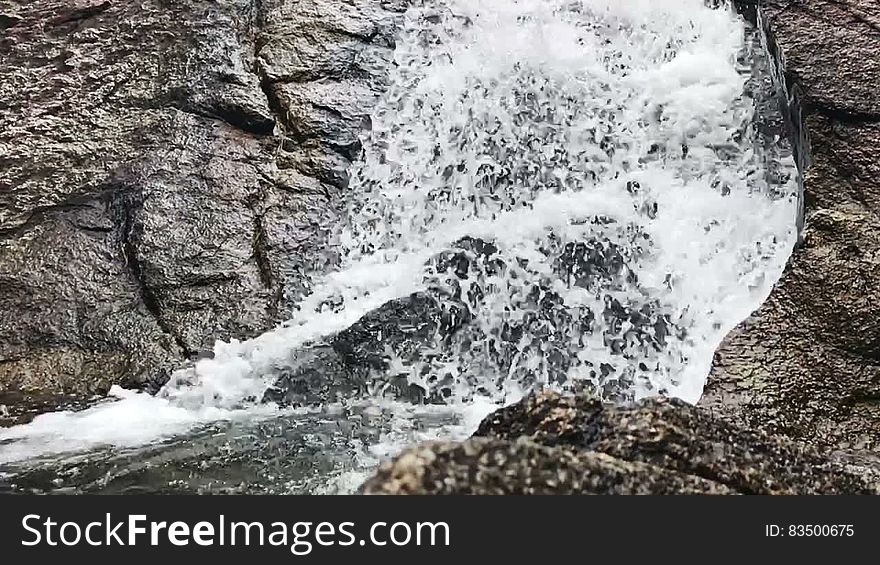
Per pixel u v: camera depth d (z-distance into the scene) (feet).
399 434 17.28
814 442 15.25
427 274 22.09
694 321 20.93
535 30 27.45
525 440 8.58
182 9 26.81
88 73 25.17
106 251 21.89
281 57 26.00
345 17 27.27
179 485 14.08
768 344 16.66
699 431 9.57
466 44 27.25
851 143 19.07
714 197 22.98
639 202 23.47
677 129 24.30
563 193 24.48
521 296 21.85
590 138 25.11
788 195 22.27
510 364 21.25
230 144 24.21
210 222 22.50
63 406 18.93
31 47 25.54
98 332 20.48
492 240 22.52
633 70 26.45
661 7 27.22
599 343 21.36
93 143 23.71
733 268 21.63
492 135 25.49
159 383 19.60
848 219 17.84
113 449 16.19
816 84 19.90
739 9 26.05
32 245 21.70
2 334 20.26
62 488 13.93
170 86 25.04
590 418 9.59
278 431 17.35
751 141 23.52
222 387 19.49
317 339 20.27
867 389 15.94
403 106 25.89
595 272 22.08
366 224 23.68
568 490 7.99
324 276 22.17
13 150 23.21
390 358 20.35
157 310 20.98
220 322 20.86
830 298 16.90
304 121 24.71
